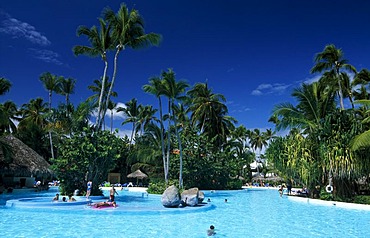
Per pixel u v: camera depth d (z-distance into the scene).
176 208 17.38
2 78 34.00
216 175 38.44
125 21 27.05
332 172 21.39
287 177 27.61
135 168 46.94
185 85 29.86
